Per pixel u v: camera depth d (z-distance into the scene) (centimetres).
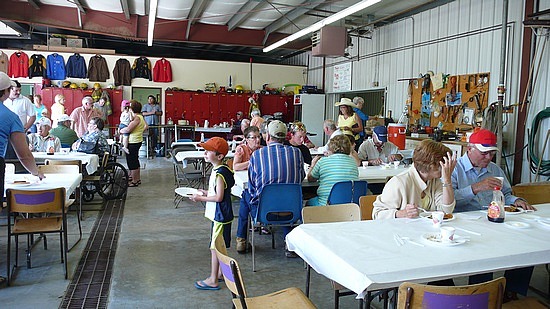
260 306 214
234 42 1234
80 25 1070
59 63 1224
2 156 327
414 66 895
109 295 322
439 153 262
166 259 400
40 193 337
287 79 1438
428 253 199
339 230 235
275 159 380
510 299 275
